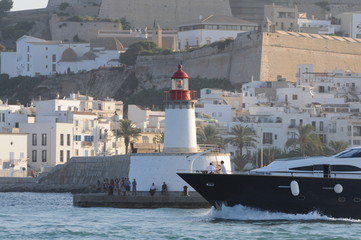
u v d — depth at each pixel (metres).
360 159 147.25
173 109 180.75
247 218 150.38
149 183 180.38
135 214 162.75
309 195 147.62
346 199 147.62
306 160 148.88
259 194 148.25
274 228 141.50
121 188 181.88
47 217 160.25
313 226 143.25
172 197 174.75
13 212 169.75
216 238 133.88
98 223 150.38
